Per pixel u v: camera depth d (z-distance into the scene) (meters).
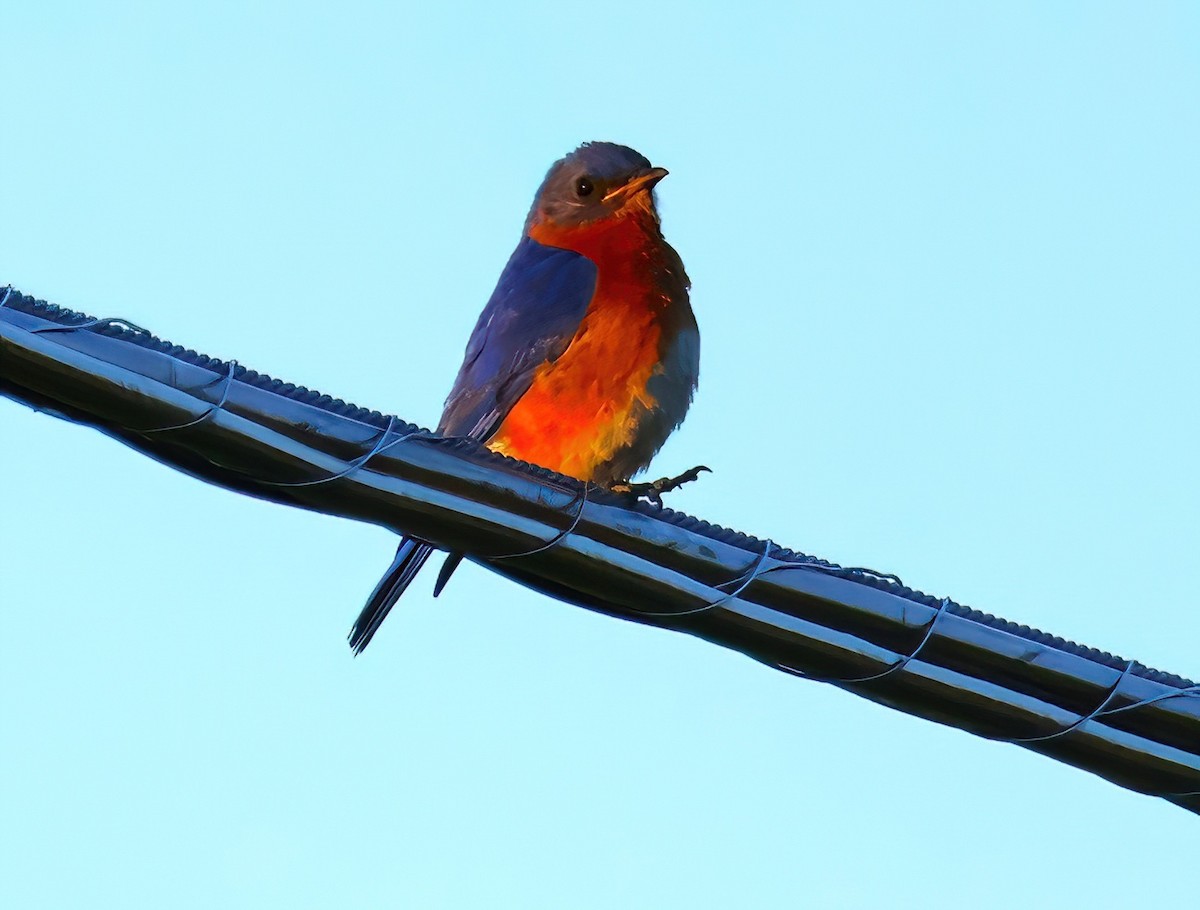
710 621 10.42
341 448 9.30
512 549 9.91
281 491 9.31
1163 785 11.23
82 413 8.66
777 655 10.59
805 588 10.43
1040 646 10.89
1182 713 11.03
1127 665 11.00
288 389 9.15
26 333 8.38
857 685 10.77
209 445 8.95
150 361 8.68
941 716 10.93
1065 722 10.95
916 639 10.65
